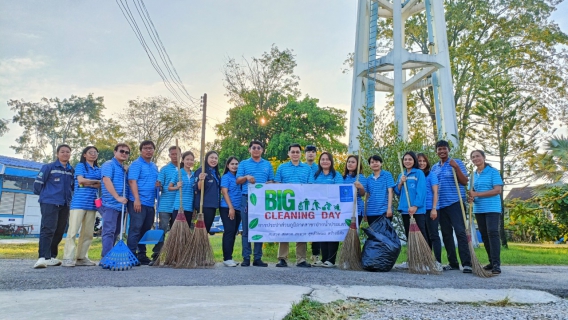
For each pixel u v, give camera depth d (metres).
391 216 6.64
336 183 6.91
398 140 9.98
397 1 16.41
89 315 2.72
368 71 16.44
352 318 3.37
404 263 6.86
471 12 24.08
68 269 5.56
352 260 6.23
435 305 4.08
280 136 30.30
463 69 23.58
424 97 25.27
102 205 6.20
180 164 6.67
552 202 16.20
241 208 6.68
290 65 34.47
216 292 3.76
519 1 23.09
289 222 6.59
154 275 4.89
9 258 7.93
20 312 2.80
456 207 6.47
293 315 3.09
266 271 5.48
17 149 41.38
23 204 22.52
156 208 7.07
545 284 5.29
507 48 22.66
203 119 21.17
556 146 17.14
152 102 30.91
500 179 6.18
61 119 41.69
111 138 34.62
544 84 23.25
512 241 29.84
